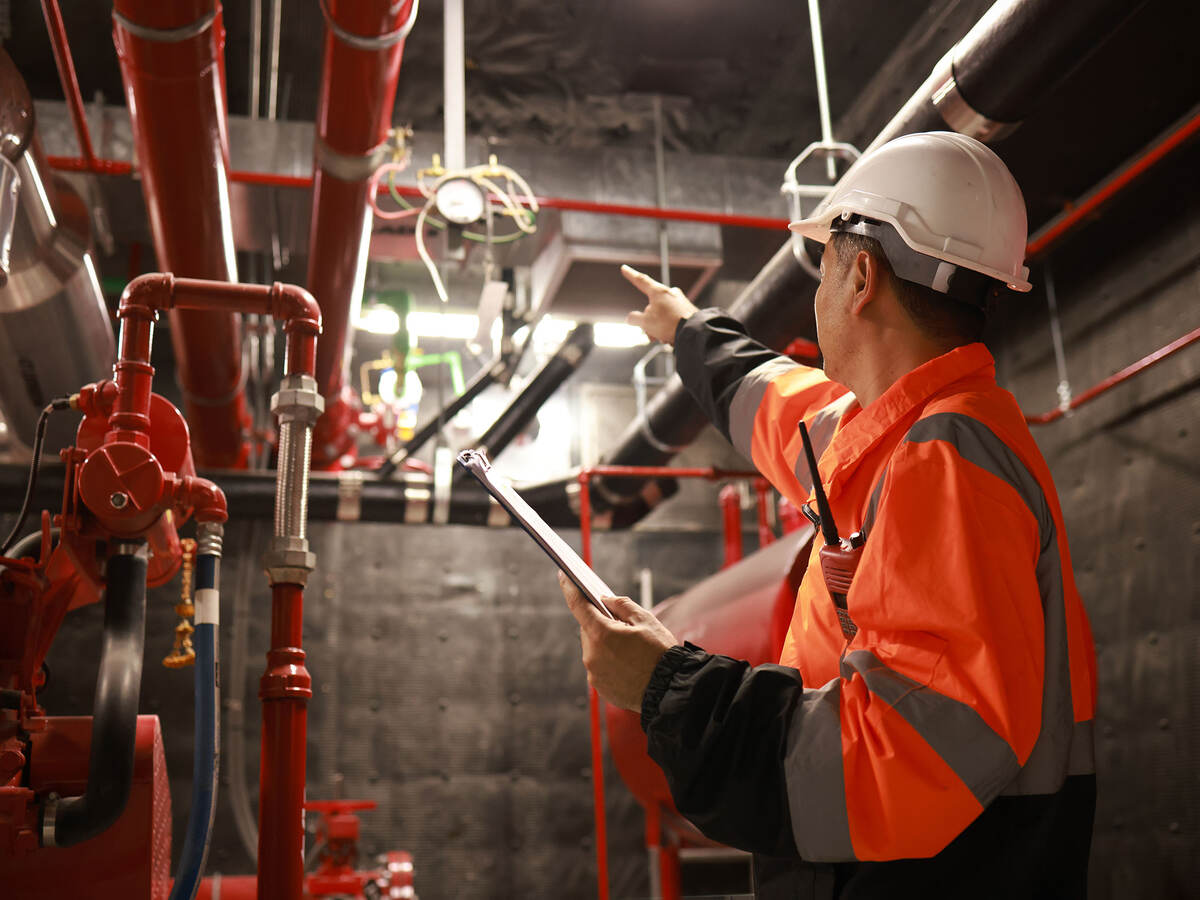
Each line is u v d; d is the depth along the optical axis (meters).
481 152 3.65
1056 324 4.13
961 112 2.09
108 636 1.37
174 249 2.81
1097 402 3.92
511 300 4.23
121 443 1.32
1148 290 3.69
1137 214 3.74
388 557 5.38
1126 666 3.69
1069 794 0.84
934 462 0.81
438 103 4.13
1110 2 1.77
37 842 1.25
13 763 1.26
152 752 1.45
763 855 0.83
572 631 5.45
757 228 3.88
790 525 3.81
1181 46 2.88
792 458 1.28
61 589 1.53
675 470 3.95
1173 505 3.53
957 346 0.96
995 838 0.80
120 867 1.39
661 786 3.29
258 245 3.89
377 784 5.02
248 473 3.98
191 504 1.38
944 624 0.74
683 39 3.83
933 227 0.96
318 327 1.39
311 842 4.82
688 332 1.49
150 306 1.37
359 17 2.06
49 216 2.59
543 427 5.93
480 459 1.01
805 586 1.00
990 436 0.84
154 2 2.00
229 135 3.41
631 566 5.68
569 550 0.96
